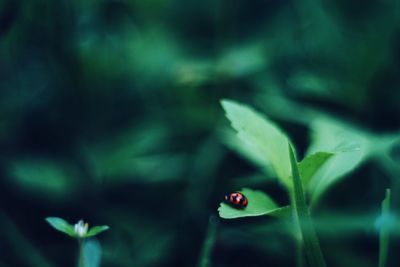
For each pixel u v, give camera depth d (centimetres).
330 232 35
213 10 52
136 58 48
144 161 42
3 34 45
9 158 42
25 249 38
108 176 41
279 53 48
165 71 48
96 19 49
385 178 38
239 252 37
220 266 37
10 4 44
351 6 48
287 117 41
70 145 44
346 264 35
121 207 41
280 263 37
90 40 48
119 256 37
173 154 44
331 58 45
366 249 36
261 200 28
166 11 52
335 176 29
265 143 28
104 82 47
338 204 38
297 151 41
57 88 47
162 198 41
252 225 38
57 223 28
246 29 51
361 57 43
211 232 35
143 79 48
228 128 43
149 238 39
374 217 35
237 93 46
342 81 43
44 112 47
